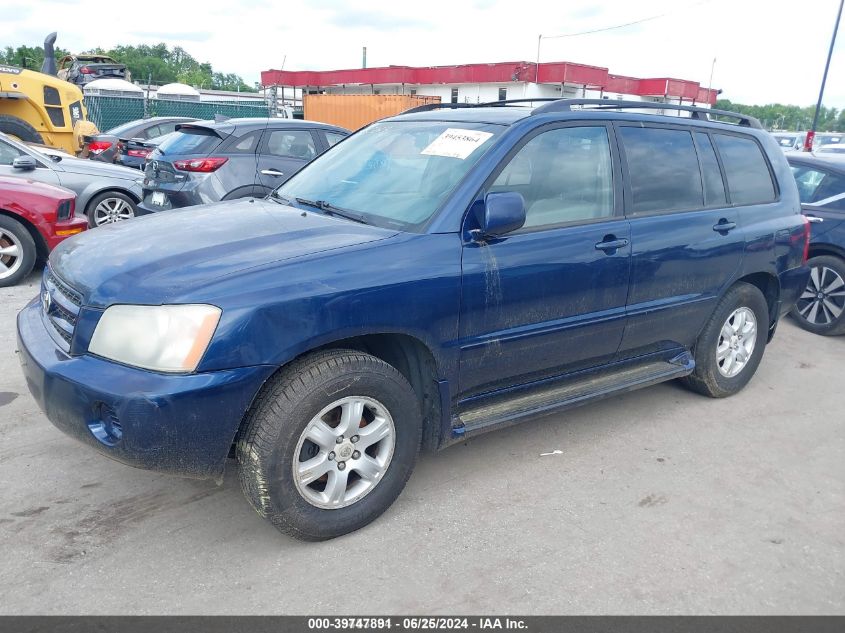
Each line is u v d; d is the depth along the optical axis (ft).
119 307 8.93
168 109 83.87
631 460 13.12
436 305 10.40
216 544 9.95
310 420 9.40
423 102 74.79
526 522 10.86
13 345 17.26
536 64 98.48
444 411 10.97
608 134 13.20
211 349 8.64
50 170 27.22
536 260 11.50
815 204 22.40
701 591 9.44
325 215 11.77
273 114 94.07
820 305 22.44
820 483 12.62
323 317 9.34
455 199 10.97
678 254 13.79
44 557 9.45
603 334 12.97
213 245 10.01
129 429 8.55
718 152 15.37
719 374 15.97
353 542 10.14
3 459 11.91
